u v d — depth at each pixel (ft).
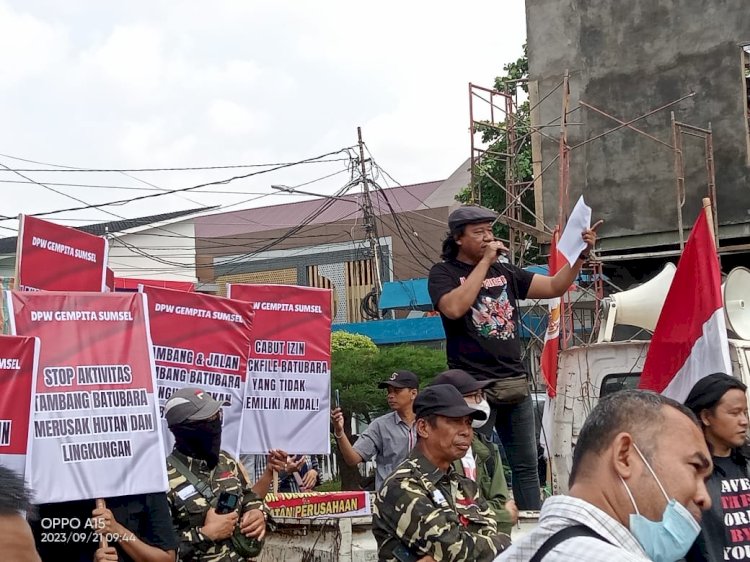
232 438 19.66
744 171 58.39
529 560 7.61
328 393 22.59
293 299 22.63
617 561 7.20
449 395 13.93
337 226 115.34
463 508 14.11
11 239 93.50
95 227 101.76
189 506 15.85
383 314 93.97
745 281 24.16
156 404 15.44
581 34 63.46
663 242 60.39
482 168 70.08
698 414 15.39
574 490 8.00
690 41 60.08
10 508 7.45
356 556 18.43
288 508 21.04
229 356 19.88
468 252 19.13
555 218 64.39
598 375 25.67
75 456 14.73
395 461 22.59
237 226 137.49
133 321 15.64
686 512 7.68
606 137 62.39
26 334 14.89
